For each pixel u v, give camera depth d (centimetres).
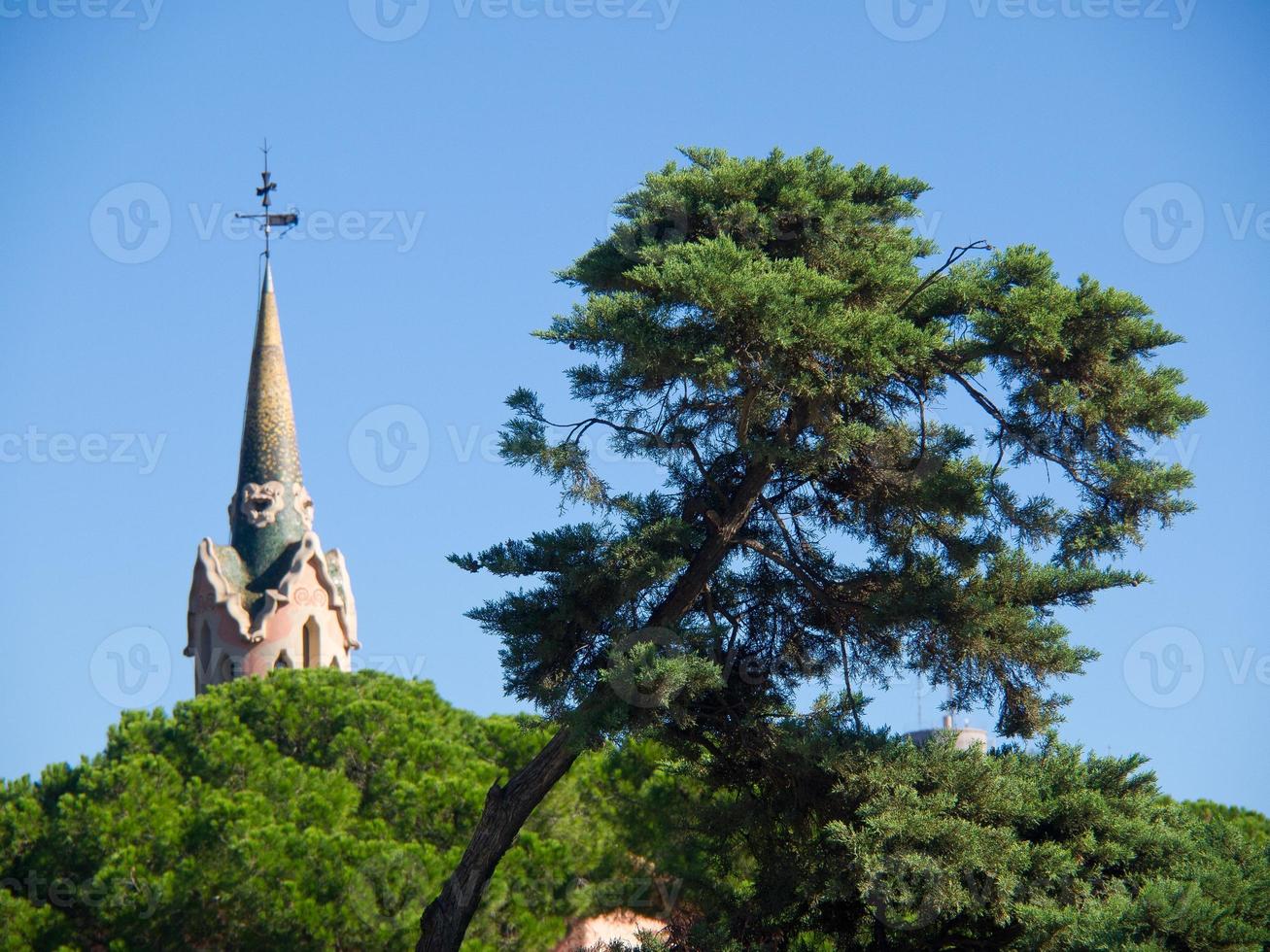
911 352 6669
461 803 11525
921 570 7256
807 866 6956
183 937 10444
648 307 6544
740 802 7369
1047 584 7075
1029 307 6744
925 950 7062
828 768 6794
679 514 7375
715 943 7019
